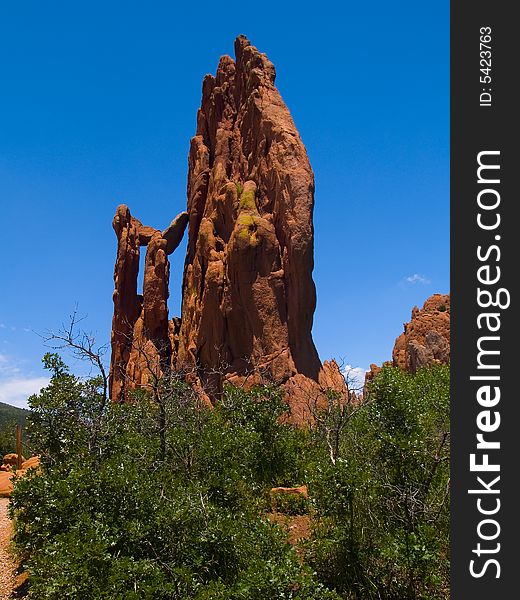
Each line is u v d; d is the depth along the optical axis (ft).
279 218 131.75
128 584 31.83
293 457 61.11
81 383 54.03
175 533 35.55
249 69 162.30
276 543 33.96
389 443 40.91
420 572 33.40
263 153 143.74
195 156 180.04
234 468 46.29
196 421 56.34
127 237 185.06
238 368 127.44
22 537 43.62
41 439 54.29
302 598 30.01
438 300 160.04
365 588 34.42
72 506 37.55
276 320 125.18
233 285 129.49
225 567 35.01
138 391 61.46
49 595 31.68
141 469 43.06
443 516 36.99
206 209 161.27
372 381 48.01
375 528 36.63
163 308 167.73
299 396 114.42
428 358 140.87
